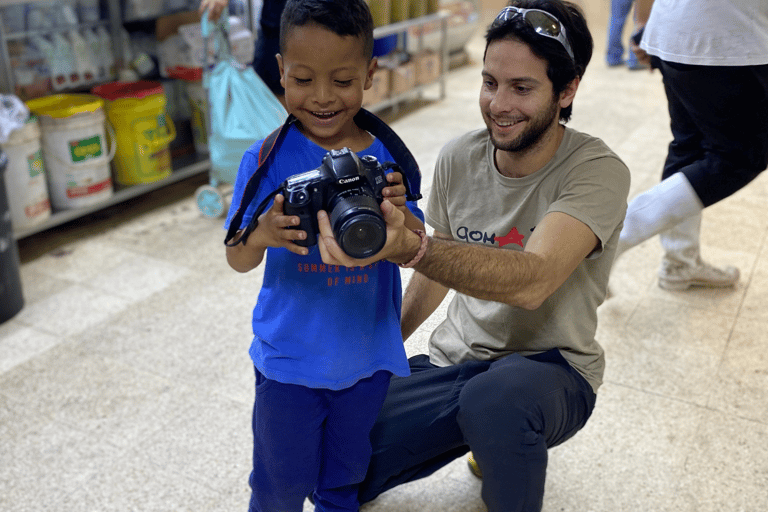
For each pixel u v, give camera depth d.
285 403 1.31
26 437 2.07
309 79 1.15
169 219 3.68
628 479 1.90
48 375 2.37
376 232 1.00
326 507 1.49
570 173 1.39
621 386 2.28
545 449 1.37
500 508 1.40
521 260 1.23
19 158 3.07
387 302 1.36
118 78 4.03
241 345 2.54
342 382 1.29
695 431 2.07
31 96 3.54
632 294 2.84
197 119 4.16
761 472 1.91
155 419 2.15
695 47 2.19
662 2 2.31
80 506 1.81
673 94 2.36
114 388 2.30
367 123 1.29
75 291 2.94
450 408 1.50
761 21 2.11
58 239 3.45
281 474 1.38
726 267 2.88
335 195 1.02
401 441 1.52
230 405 2.22
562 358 1.48
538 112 1.33
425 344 1.74
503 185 1.46
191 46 3.94
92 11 3.81
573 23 1.32
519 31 1.28
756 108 2.21
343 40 1.12
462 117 5.28
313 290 1.28
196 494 1.86
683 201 2.31
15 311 2.73
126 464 1.96
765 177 4.08
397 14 5.08
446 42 5.70
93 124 3.36
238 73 3.35
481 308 1.57
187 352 2.50
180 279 3.03
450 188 1.55
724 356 2.43
